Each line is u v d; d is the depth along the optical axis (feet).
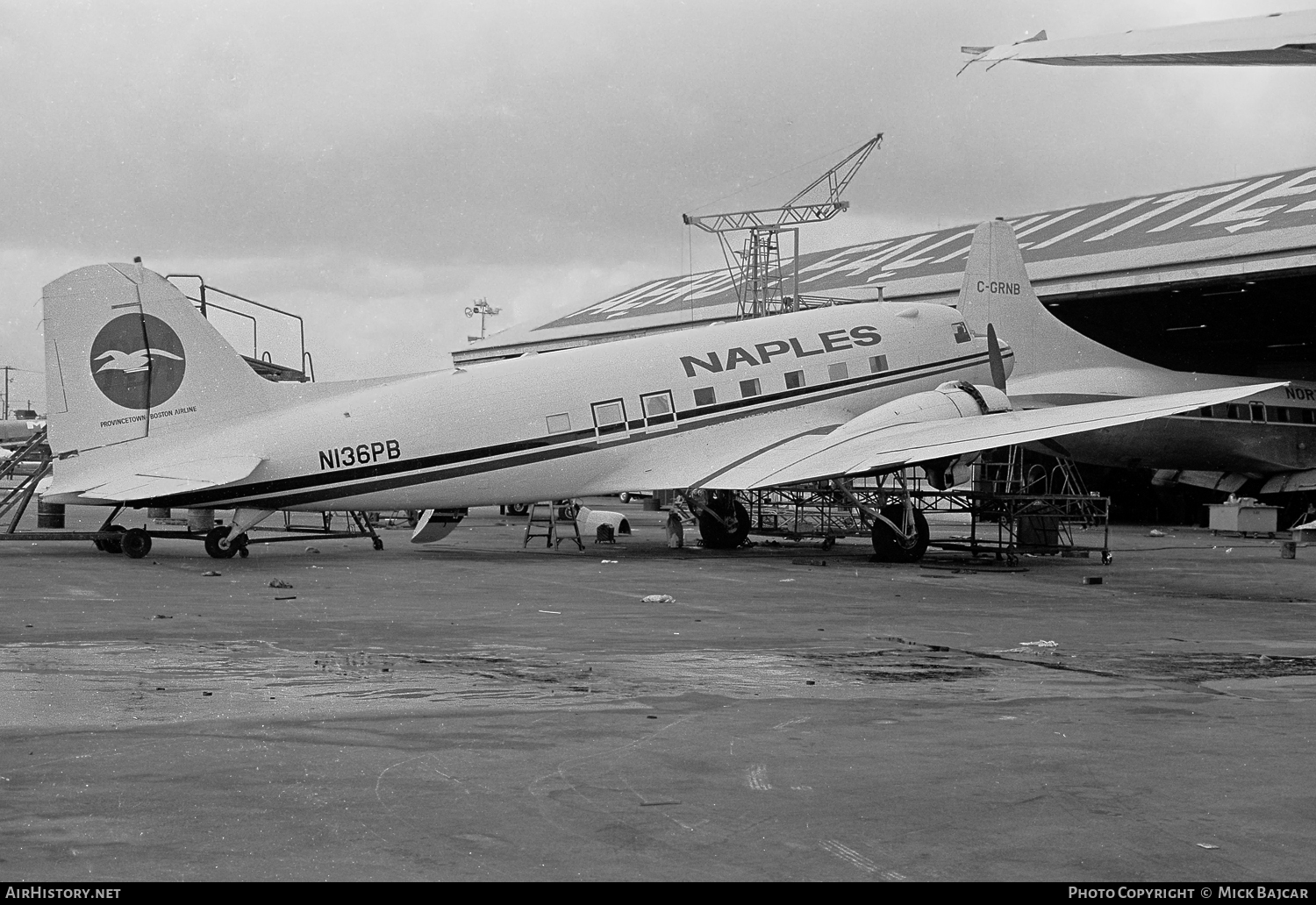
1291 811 19.02
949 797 19.61
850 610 46.75
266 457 64.44
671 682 29.76
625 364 73.51
